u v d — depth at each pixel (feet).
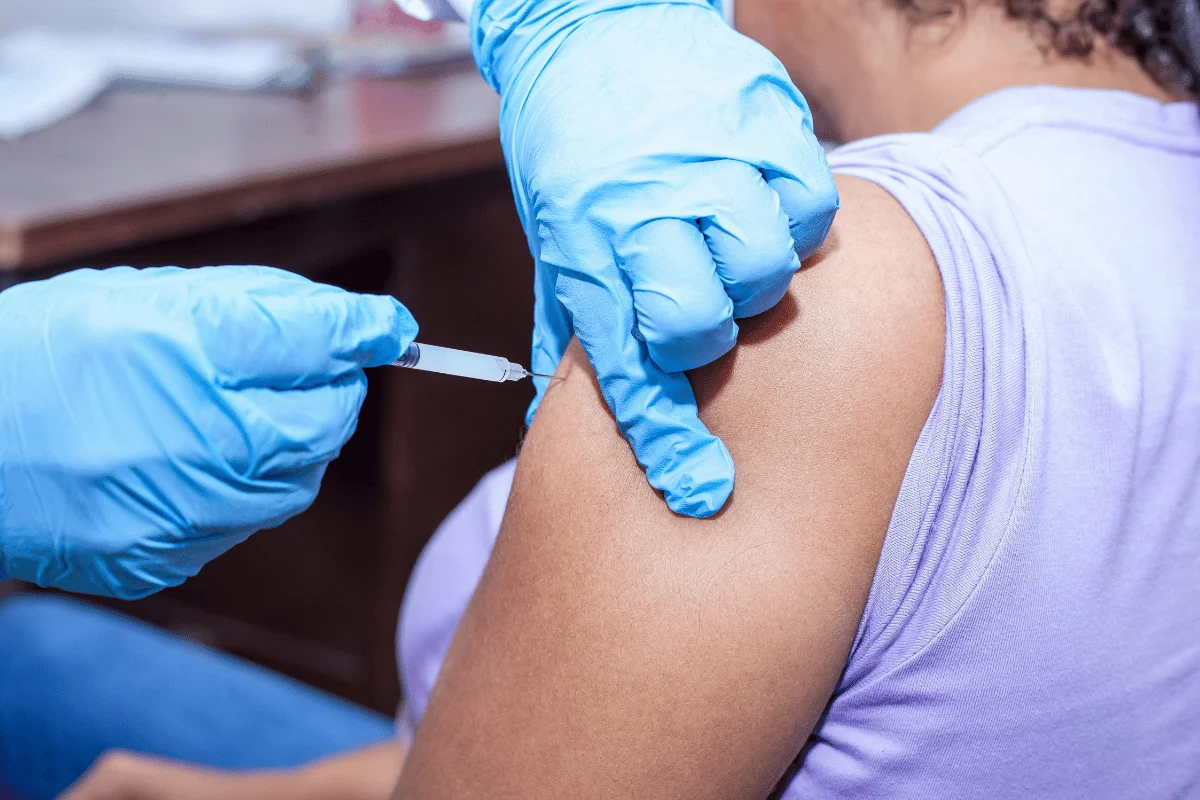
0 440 1.73
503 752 1.80
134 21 6.45
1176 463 1.83
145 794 2.98
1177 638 1.83
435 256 5.01
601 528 1.79
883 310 1.79
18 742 3.41
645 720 1.74
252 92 4.97
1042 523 1.78
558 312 2.04
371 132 4.35
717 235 1.73
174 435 1.72
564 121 1.81
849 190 1.90
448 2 2.21
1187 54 1.94
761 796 1.80
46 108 4.19
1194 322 1.84
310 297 1.78
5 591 4.90
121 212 3.12
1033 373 1.78
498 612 1.85
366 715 3.52
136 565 1.79
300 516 5.35
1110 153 1.90
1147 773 1.85
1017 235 1.82
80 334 1.71
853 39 2.12
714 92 1.78
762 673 1.74
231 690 3.50
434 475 5.40
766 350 1.81
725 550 1.76
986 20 2.03
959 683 1.80
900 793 1.84
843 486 1.77
